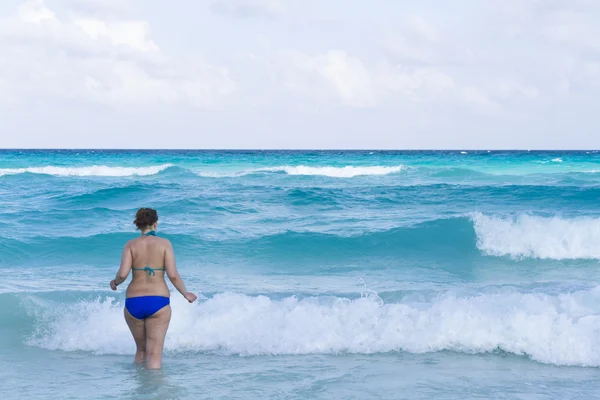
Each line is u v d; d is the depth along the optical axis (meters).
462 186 22.77
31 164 50.09
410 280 9.97
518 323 6.39
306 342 6.37
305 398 4.98
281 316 6.80
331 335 6.46
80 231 14.28
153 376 5.52
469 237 12.57
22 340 6.59
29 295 7.42
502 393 5.11
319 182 28.92
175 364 5.90
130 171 37.69
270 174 33.00
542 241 12.04
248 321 6.71
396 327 6.55
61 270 10.53
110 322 6.83
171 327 6.60
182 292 5.64
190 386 5.25
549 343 6.16
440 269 10.97
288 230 13.48
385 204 19.28
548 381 5.42
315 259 11.84
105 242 12.62
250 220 16.12
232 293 7.59
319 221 15.69
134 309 5.52
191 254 11.98
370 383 5.36
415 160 59.22
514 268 11.00
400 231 13.01
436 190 22.02
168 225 15.03
